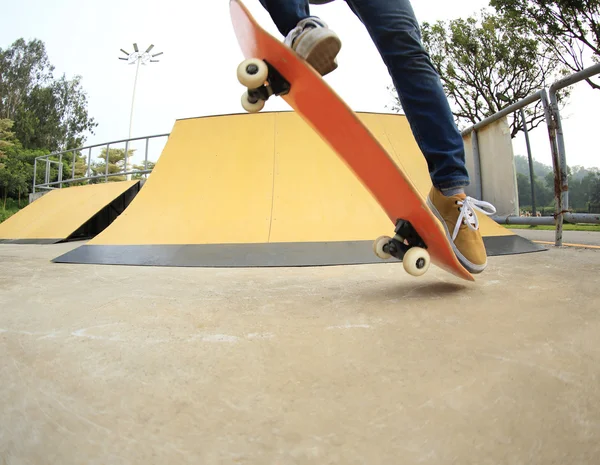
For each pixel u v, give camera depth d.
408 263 1.02
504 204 3.01
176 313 0.95
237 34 1.07
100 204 4.31
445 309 0.93
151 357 0.66
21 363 0.63
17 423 0.45
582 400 0.49
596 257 1.86
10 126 29.11
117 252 2.06
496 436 0.42
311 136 2.82
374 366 0.61
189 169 2.69
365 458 0.39
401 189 0.97
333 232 2.21
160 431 0.44
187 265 1.84
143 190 2.58
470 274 1.13
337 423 0.45
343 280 1.40
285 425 0.45
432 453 0.39
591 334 0.72
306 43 0.98
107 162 5.69
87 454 0.39
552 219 2.48
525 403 0.49
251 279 1.46
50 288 1.29
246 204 2.42
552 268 1.50
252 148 2.77
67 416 0.47
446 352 0.66
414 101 1.15
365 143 0.94
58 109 35.97
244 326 0.83
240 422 0.45
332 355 0.66
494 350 0.66
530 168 3.01
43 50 36.09
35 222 4.53
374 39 1.15
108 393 0.53
